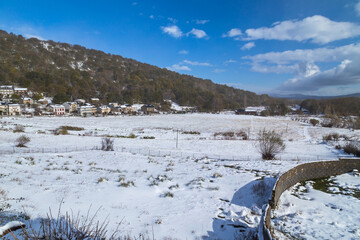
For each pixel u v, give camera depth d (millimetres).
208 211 9109
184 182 12992
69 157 19875
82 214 7953
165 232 7273
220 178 13844
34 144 30109
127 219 7961
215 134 49438
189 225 7875
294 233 7754
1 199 8445
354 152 28125
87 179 12578
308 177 14078
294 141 41469
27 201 8594
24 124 54469
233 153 29312
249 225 8039
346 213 9445
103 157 20297
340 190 12273
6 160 16344
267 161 21312
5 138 32875
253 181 13148
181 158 22500
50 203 8680
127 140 37188
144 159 20094
